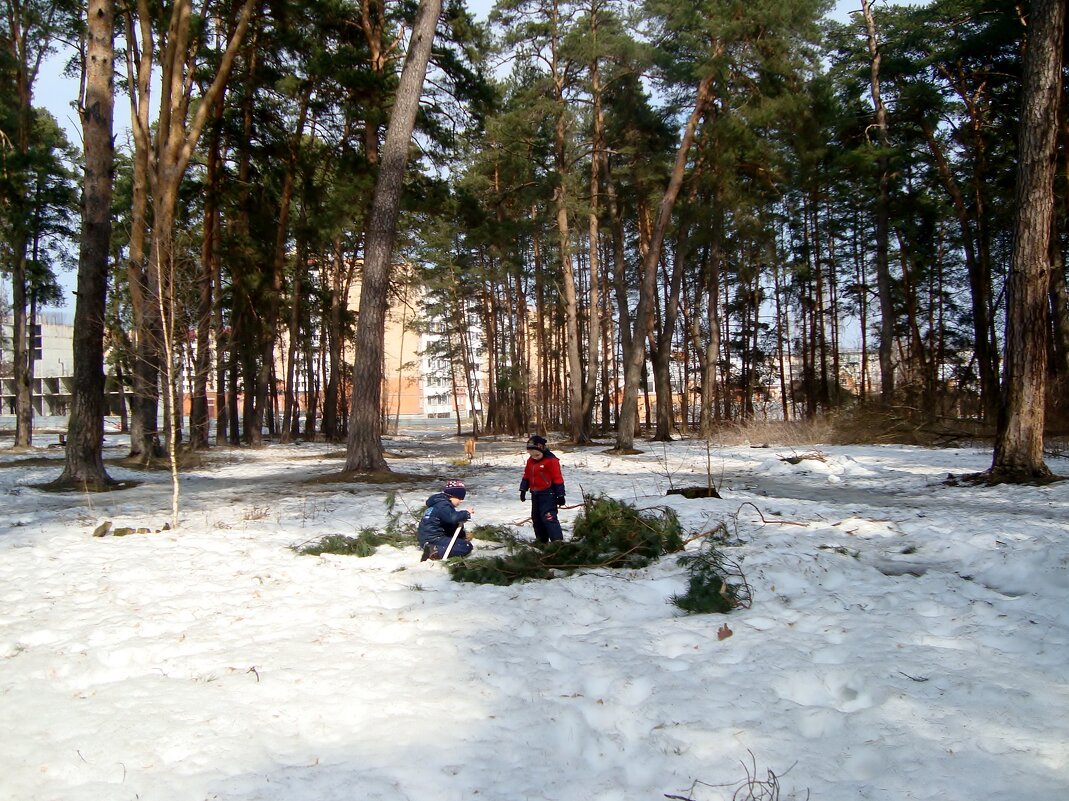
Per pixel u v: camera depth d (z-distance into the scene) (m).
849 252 43.22
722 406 54.16
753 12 23.88
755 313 45.56
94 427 16.56
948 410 30.47
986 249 30.77
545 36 30.30
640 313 26.09
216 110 26.11
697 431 40.06
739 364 53.84
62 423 71.31
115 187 33.62
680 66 26.72
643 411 70.62
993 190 30.03
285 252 35.41
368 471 17.67
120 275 23.47
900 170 32.09
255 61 26.77
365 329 17.84
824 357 37.19
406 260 40.66
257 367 35.25
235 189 29.50
